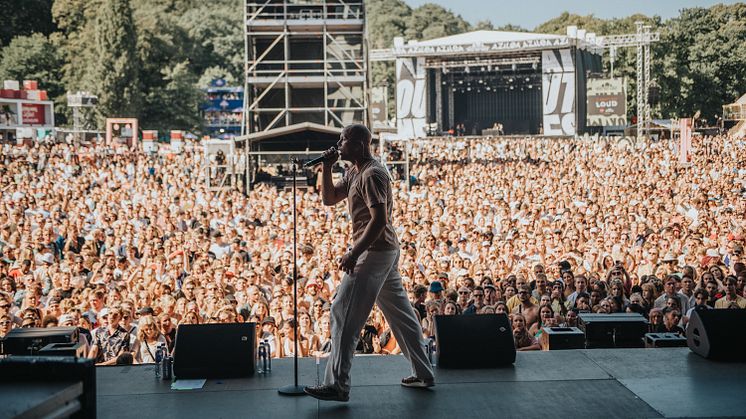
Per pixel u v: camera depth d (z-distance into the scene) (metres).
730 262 12.48
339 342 4.65
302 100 36.47
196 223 17.81
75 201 20.86
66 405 3.22
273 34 35.09
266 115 36.47
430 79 55.78
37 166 32.31
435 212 18.89
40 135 49.16
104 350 8.18
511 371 5.32
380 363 5.59
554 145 39.56
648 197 20.84
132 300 9.40
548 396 4.79
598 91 49.72
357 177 4.66
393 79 97.94
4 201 20.78
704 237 14.49
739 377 5.10
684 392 4.81
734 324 5.53
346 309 4.64
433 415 4.48
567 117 51.25
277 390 4.99
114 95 67.50
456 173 30.86
